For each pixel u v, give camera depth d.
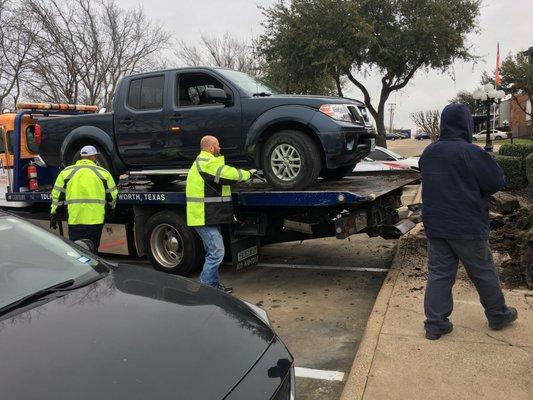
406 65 25.12
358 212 6.11
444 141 4.10
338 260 7.57
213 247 5.88
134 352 2.35
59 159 7.94
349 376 3.69
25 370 2.19
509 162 13.52
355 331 4.88
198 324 2.68
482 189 3.99
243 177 5.67
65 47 23.61
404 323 4.50
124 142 7.23
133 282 3.22
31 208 9.12
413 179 7.41
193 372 2.27
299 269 7.17
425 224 4.17
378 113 26.81
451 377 3.56
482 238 4.03
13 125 9.55
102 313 2.73
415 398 3.34
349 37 23.33
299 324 5.10
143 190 7.42
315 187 6.50
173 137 6.80
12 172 9.59
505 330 4.22
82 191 6.46
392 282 5.70
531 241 5.49
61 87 24.11
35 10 22.64
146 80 7.06
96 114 7.50
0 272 3.26
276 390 2.37
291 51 24.38
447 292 4.16
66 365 2.23
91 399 2.02
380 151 13.95
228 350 2.49
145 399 2.05
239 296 6.09
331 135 5.77
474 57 25.20
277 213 6.51
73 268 3.40
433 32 23.44
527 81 44.66
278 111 6.03
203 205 5.68
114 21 25.16
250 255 6.68
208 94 6.09
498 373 3.57
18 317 2.69
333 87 31.67
